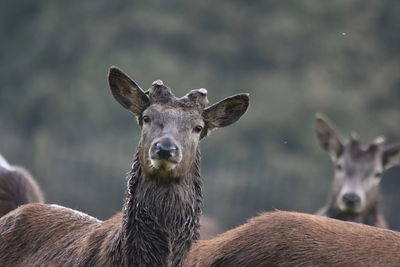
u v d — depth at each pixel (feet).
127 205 73.36
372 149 125.70
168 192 72.84
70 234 77.46
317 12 366.43
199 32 353.10
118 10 359.46
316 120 130.62
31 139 327.88
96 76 334.24
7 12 370.53
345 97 340.80
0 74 357.61
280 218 79.20
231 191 286.87
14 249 78.95
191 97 74.90
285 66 355.15
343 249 76.13
